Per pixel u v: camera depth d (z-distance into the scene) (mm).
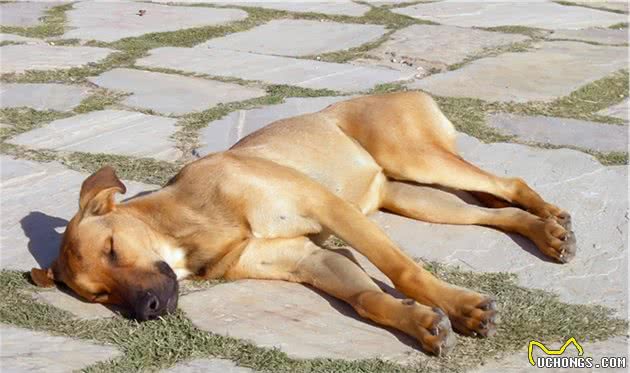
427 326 3945
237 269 4633
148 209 4527
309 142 5141
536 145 6527
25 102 7543
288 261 4594
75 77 8227
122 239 4305
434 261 4875
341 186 5145
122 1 11352
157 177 5980
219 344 4055
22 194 5758
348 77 8117
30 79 8141
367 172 5254
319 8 10945
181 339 4102
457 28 9828
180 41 9492
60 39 9547
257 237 4555
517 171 5965
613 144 6539
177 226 4516
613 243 5016
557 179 5824
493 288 4590
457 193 5562
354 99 5457
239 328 4191
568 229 5070
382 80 8008
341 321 4258
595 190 5652
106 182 4449
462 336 4105
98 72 8352
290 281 4629
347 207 4473
